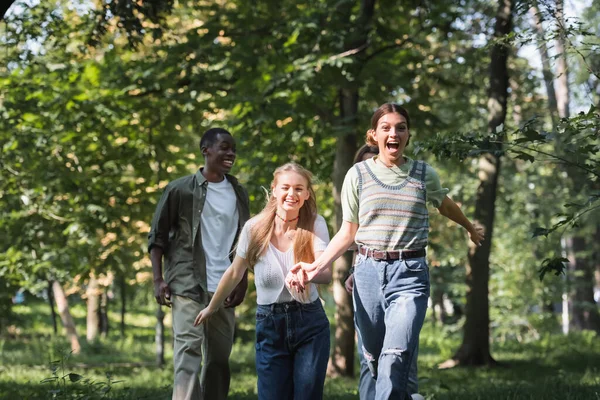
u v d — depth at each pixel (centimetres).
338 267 1593
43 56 1489
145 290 3081
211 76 1513
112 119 1549
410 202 487
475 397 891
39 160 1566
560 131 563
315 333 509
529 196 2500
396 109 495
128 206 1691
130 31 1044
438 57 1659
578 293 2872
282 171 513
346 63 1388
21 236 1648
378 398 464
